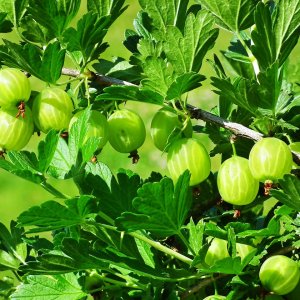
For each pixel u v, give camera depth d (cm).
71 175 39
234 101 40
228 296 40
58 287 42
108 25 43
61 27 41
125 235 41
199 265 39
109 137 43
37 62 40
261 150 39
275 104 40
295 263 39
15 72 40
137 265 40
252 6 43
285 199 38
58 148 40
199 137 143
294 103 44
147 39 42
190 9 46
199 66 41
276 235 40
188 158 40
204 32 40
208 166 41
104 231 41
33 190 146
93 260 39
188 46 40
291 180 37
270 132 42
